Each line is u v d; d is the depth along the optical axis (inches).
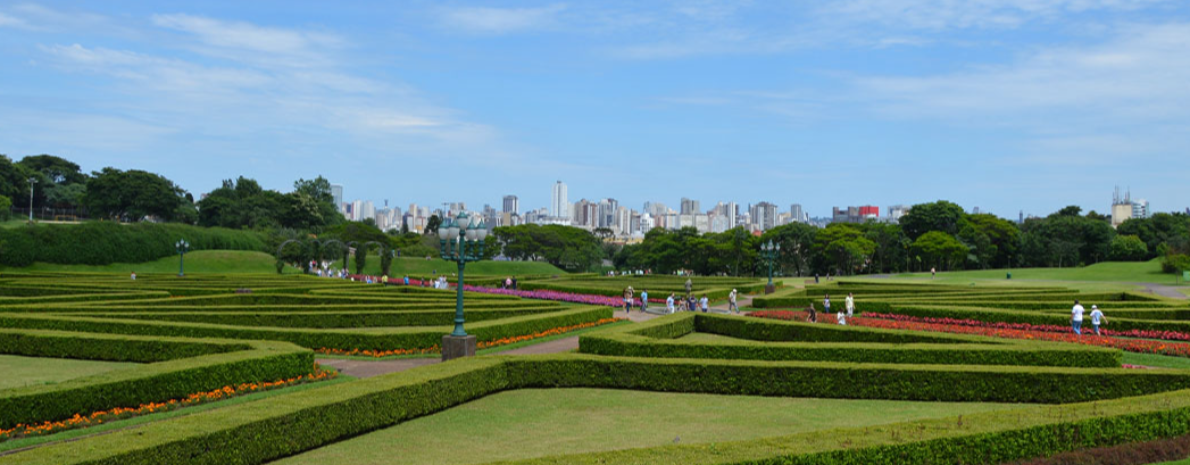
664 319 1243.8
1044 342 904.3
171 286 2009.1
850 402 720.3
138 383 651.5
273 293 1694.1
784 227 4872.0
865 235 4773.6
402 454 533.0
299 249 3855.8
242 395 716.0
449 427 614.5
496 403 708.0
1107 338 1131.9
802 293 2060.8
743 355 868.6
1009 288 2240.4
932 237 4549.7
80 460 389.7
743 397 744.3
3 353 966.4
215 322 1230.3
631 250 5925.2
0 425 564.1
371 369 904.3
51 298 1482.5
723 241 4702.3
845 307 1626.5
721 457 418.3
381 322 1328.7
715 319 1306.6
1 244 3132.4
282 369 787.4
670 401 724.0
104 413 621.6
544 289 2349.9
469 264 4431.6
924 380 724.7
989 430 474.9
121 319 1105.4
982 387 712.4
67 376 824.9
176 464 436.1
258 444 493.4
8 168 5044.3
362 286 2129.7
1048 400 698.8
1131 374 681.0
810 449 434.0
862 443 445.7
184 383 687.7
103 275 2672.2
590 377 786.8
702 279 3090.6
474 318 1360.7
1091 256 4928.6
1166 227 4877.0
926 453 453.7
